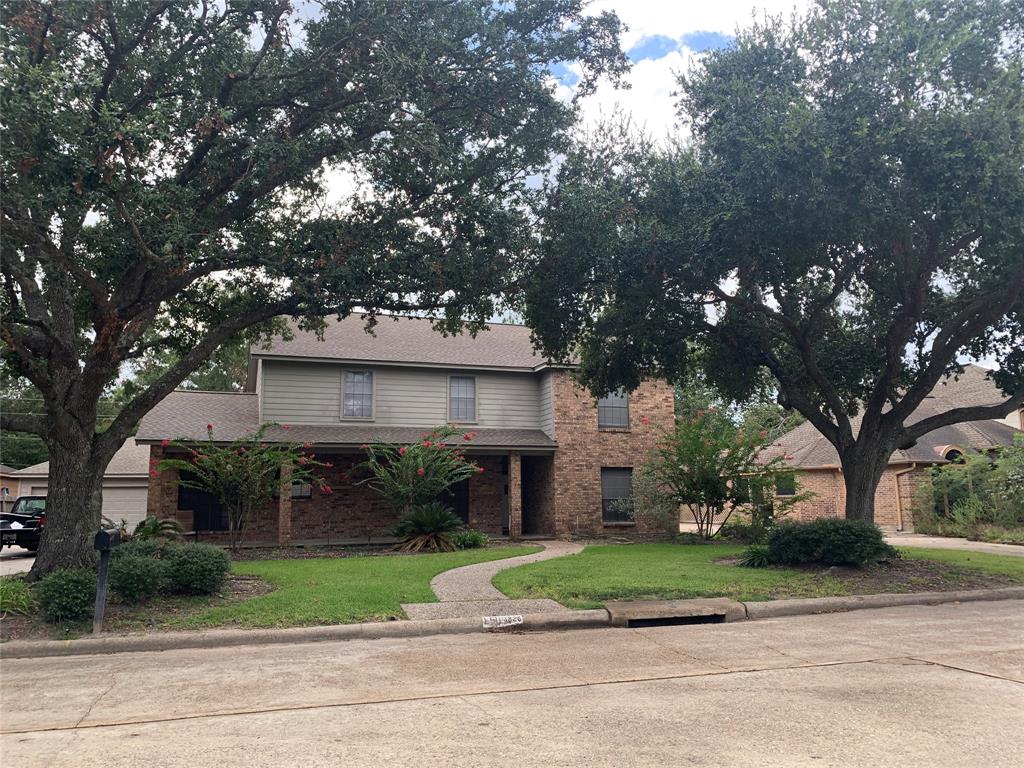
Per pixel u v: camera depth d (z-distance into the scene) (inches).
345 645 323.3
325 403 844.0
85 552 409.4
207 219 462.0
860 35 450.3
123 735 199.5
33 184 377.7
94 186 358.0
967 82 449.7
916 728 200.4
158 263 394.0
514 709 221.6
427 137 457.1
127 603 370.9
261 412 817.5
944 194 422.3
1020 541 751.1
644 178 526.0
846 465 560.4
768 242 482.9
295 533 823.7
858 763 174.1
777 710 218.5
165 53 448.1
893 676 260.1
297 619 349.4
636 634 345.7
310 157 472.7
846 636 335.9
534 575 468.4
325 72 438.3
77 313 521.0
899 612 401.4
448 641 331.0
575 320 571.5
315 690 246.4
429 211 506.9
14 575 447.8
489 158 509.7
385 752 183.6
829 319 623.2
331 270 440.8
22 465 1667.1
